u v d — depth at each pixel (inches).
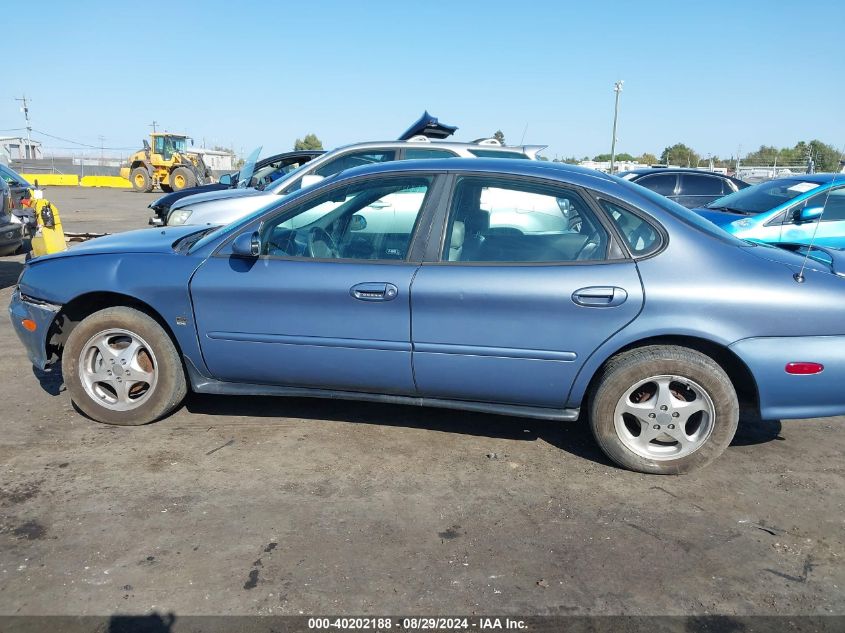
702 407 133.0
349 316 137.7
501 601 98.0
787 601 99.7
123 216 697.6
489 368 135.1
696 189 491.5
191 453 142.2
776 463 144.6
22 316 156.4
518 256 134.6
